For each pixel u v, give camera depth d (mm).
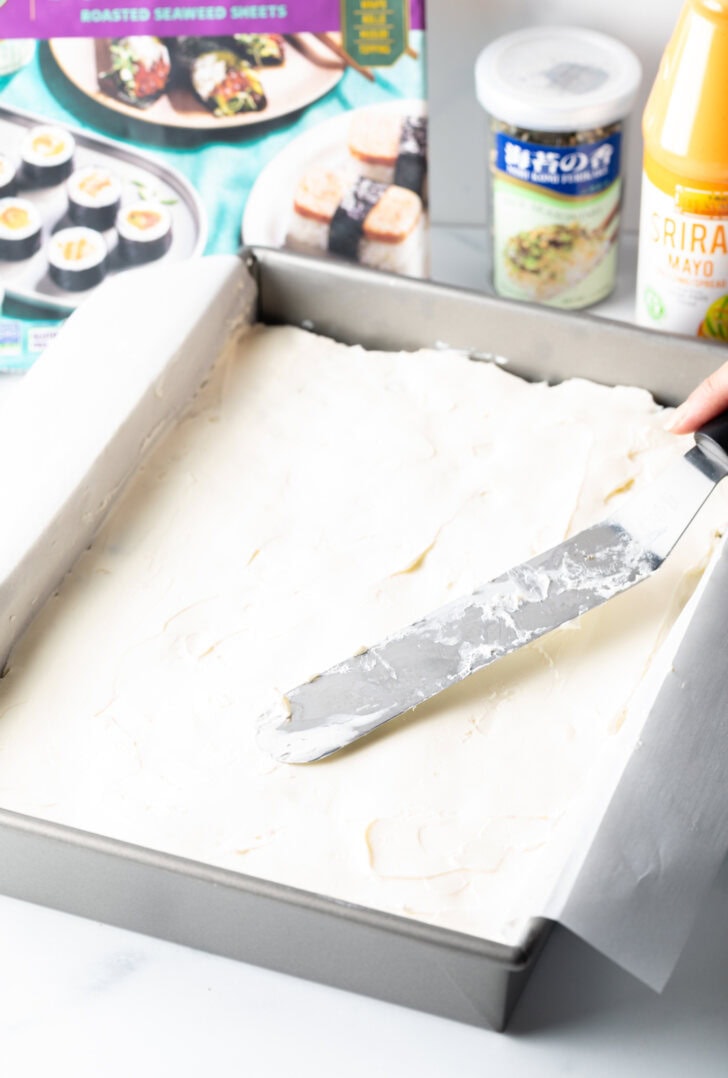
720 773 596
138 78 831
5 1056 586
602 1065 583
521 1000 600
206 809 619
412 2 803
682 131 752
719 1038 590
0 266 865
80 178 854
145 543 727
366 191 860
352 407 793
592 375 797
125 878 580
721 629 637
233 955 607
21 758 640
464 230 970
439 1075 579
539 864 597
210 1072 581
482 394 794
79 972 609
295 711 651
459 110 931
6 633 671
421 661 662
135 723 652
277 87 833
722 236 781
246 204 869
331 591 704
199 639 686
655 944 548
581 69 836
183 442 777
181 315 787
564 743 639
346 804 619
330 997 600
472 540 723
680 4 868
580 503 734
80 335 780
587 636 677
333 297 824
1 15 812
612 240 875
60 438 726
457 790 624
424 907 585
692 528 714
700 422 720
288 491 750
